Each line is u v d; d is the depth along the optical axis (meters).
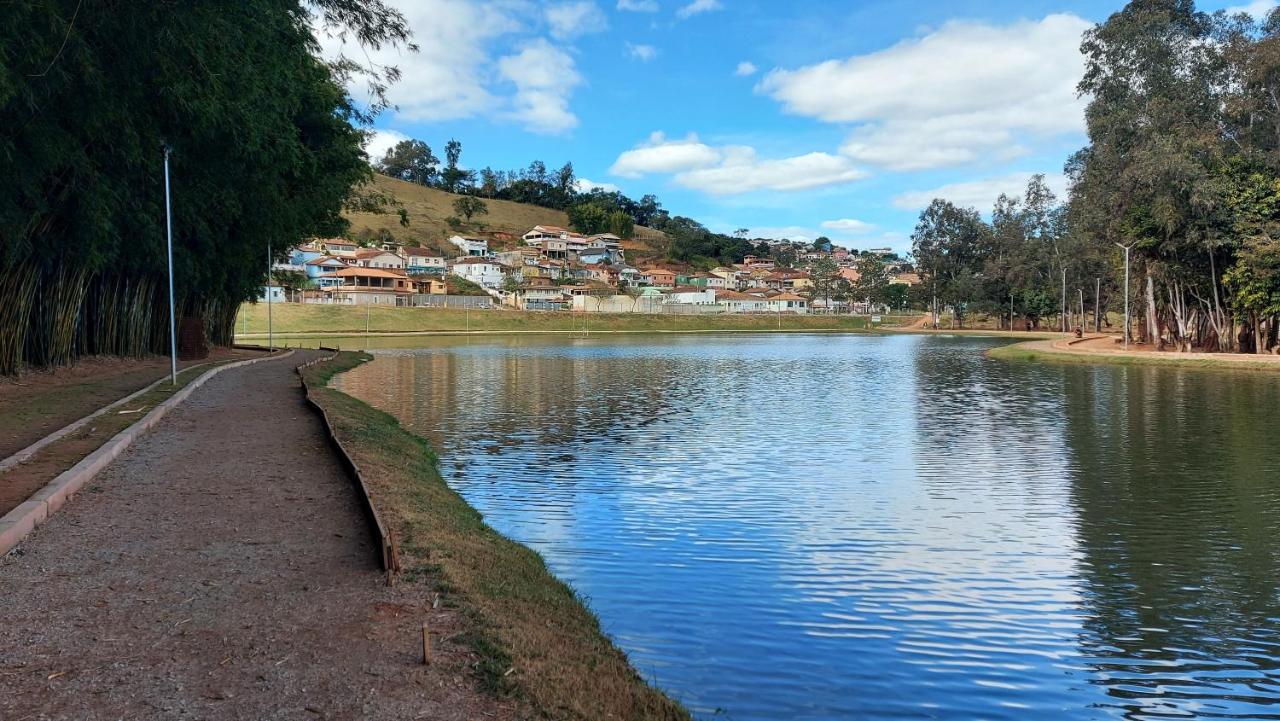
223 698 4.49
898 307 159.50
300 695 4.57
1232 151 50.03
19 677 4.69
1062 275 100.25
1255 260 44.41
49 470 10.14
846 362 51.97
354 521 8.45
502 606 6.59
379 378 36.06
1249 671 7.33
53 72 13.05
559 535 11.29
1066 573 9.89
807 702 6.52
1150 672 7.30
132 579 6.49
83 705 4.36
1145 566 10.17
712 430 21.59
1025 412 25.75
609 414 24.70
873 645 7.69
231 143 22.92
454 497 12.07
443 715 4.44
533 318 109.81
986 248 119.38
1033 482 15.11
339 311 97.31
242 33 14.72
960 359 55.69
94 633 5.38
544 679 5.18
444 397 28.78
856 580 9.55
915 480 15.21
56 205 20.72
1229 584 9.53
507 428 21.66
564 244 171.25
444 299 114.69
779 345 78.38
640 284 162.25
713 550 10.64
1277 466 16.56
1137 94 52.56
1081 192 62.44
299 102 25.17
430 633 5.60
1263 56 45.38
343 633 5.51
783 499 13.66
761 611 8.49
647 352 62.47
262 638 5.37
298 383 25.64
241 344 59.22
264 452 12.52
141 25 12.51
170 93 15.13
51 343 24.64
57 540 7.55
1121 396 30.50
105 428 13.92
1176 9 51.56
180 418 16.50
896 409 26.67
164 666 4.89
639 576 9.52
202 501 9.23
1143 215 51.59
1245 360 44.22
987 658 7.48
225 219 31.08
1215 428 21.95
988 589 9.33
